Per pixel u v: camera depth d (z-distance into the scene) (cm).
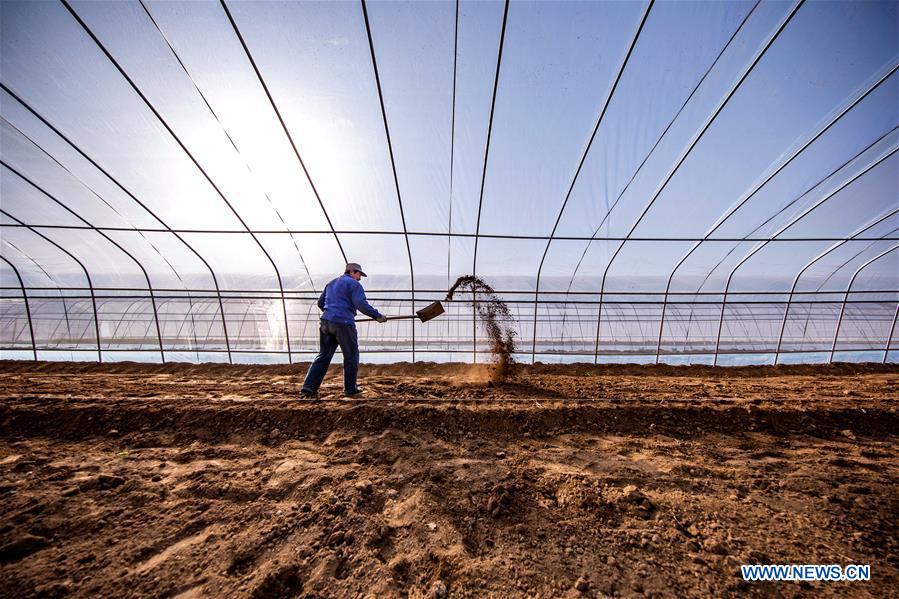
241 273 847
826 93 462
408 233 716
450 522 211
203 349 905
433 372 793
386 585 162
